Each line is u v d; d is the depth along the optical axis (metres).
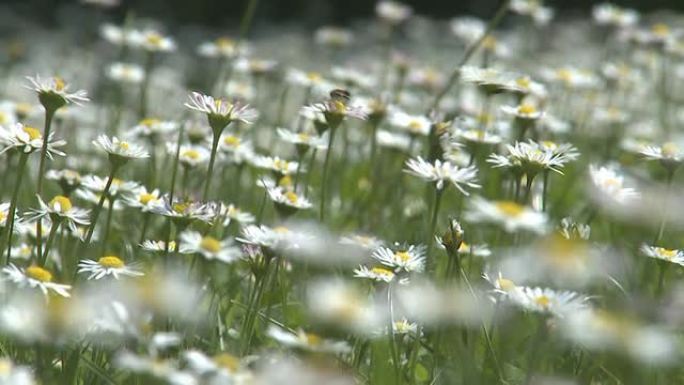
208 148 1.27
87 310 1.12
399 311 1.18
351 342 1.17
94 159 1.35
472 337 1.17
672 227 1.25
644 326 1.12
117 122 1.38
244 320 1.17
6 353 1.15
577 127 1.63
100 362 1.15
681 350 1.16
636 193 1.20
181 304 1.12
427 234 1.25
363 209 1.31
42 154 1.17
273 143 1.38
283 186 1.25
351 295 1.13
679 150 1.22
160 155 1.35
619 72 1.78
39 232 1.18
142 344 1.13
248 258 1.17
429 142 1.23
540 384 1.15
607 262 1.20
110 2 1.70
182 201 1.17
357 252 1.21
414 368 1.16
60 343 1.12
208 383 1.11
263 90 1.72
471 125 1.33
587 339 1.12
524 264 1.14
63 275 1.19
